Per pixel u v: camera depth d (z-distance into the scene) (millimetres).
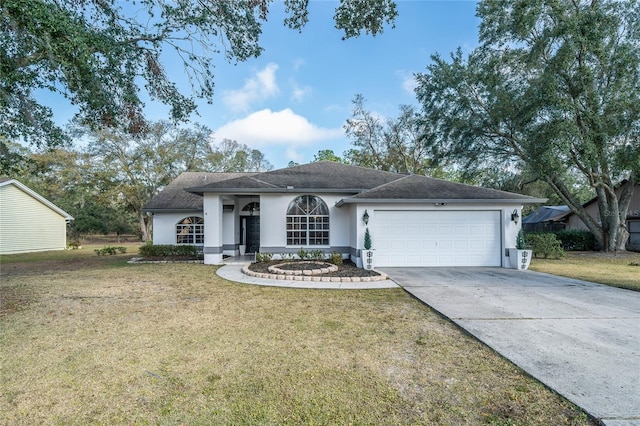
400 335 4816
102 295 7582
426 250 12000
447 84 19234
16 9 5719
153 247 15859
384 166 33156
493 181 21562
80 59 6527
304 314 5957
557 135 14594
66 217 23688
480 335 4738
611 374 3500
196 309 6316
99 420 2754
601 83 16141
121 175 30953
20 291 8078
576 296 7320
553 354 4051
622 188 19531
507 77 17875
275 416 2787
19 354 4129
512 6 16672
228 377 3500
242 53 9609
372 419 2732
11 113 8227
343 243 13711
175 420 2744
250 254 16453
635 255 16859
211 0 8469
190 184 19562
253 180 14266
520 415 2779
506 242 11891
